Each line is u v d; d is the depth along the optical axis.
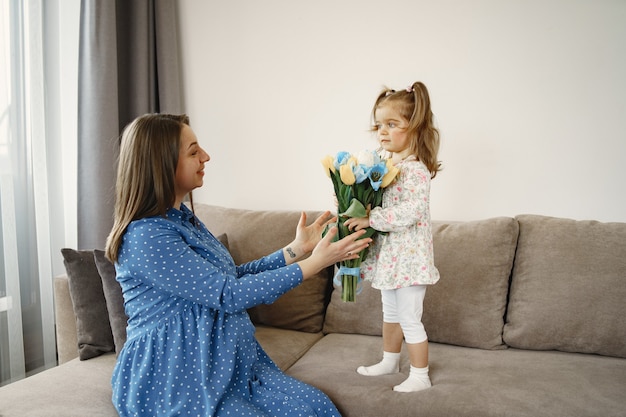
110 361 1.76
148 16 2.63
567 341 1.78
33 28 2.20
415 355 1.57
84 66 2.36
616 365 1.66
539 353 1.80
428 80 2.34
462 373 1.63
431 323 1.93
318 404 1.43
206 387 1.32
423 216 1.66
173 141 1.41
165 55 2.63
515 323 1.85
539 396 1.43
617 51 2.09
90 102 2.35
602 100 2.13
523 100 2.22
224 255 1.57
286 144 2.61
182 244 1.38
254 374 1.49
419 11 2.32
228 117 2.71
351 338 2.01
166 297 1.40
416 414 1.42
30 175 2.27
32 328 2.32
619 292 1.75
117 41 2.57
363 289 2.05
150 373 1.34
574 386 1.49
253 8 2.60
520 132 2.23
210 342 1.38
